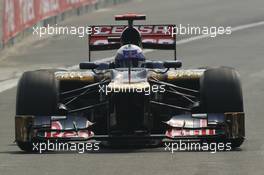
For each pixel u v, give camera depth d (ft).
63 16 356.59
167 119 125.29
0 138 136.36
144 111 114.83
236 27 325.42
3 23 277.85
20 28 298.76
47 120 114.01
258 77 214.48
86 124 115.44
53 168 102.42
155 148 117.91
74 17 370.73
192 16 359.46
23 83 115.44
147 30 137.18
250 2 401.90
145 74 118.01
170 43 136.77
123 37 129.49
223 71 116.06
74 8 372.38
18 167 103.55
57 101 115.96
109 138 112.98
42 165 104.73
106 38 136.26
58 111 116.37
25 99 114.42
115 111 114.83
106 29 136.46
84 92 121.60
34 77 115.85
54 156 111.75
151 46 137.08
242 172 98.27
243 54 261.24
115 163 105.09
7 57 274.36
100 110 123.03
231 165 102.99
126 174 97.60
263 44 282.56
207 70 117.08
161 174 97.14
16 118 114.52
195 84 126.72
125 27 136.36
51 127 114.11
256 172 98.27
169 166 102.32
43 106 114.21
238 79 115.44
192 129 113.80
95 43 136.46
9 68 252.62
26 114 114.11
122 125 115.24
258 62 242.58
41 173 99.19
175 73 123.13
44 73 116.88
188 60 252.62
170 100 127.65
